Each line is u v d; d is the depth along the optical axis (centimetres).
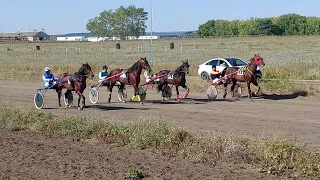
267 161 1054
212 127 1550
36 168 1087
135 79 2133
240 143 1168
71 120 1523
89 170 1059
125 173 1027
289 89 2467
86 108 2064
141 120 1409
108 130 1408
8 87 3097
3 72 4103
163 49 8050
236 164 1082
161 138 1260
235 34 15088
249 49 7225
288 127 1543
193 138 1241
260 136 1347
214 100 2295
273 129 1505
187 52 6856
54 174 1033
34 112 1720
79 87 1981
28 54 7825
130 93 2611
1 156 1211
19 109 1759
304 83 2545
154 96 2489
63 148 1299
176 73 2227
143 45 10000
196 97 2420
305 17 14575
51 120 1580
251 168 1048
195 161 1110
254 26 14650
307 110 1927
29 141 1404
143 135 1287
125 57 6222
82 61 5631
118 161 1138
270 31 14512
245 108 2005
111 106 2119
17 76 3772
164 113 1881
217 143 1169
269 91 2512
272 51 6512
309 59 4391
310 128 1523
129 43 11581
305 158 1041
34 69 4344
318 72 2823
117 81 2197
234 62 3042
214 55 5938
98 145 1330
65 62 5550
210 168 1058
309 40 9588
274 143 1100
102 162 1131
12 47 10600
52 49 9444
